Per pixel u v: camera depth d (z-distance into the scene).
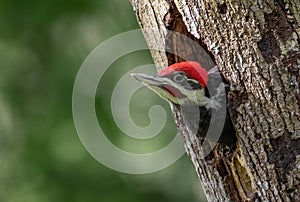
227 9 8.49
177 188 14.50
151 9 9.30
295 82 8.27
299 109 8.25
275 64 8.30
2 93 14.88
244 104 8.45
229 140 8.77
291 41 8.30
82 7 14.66
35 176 14.34
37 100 14.65
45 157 14.30
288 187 8.27
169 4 9.08
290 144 8.28
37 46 14.81
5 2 14.73
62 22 14.67
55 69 14.60
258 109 8.38
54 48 14.74
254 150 8.43
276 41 8.34
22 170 14.45
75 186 14.12
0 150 14.65
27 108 14.70
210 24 8.63
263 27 8.36
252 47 8.38
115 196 14.12
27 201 14.25
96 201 14.05
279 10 8.35
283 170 8.27
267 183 8.38
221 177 9.02
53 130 14.34
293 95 8.26
